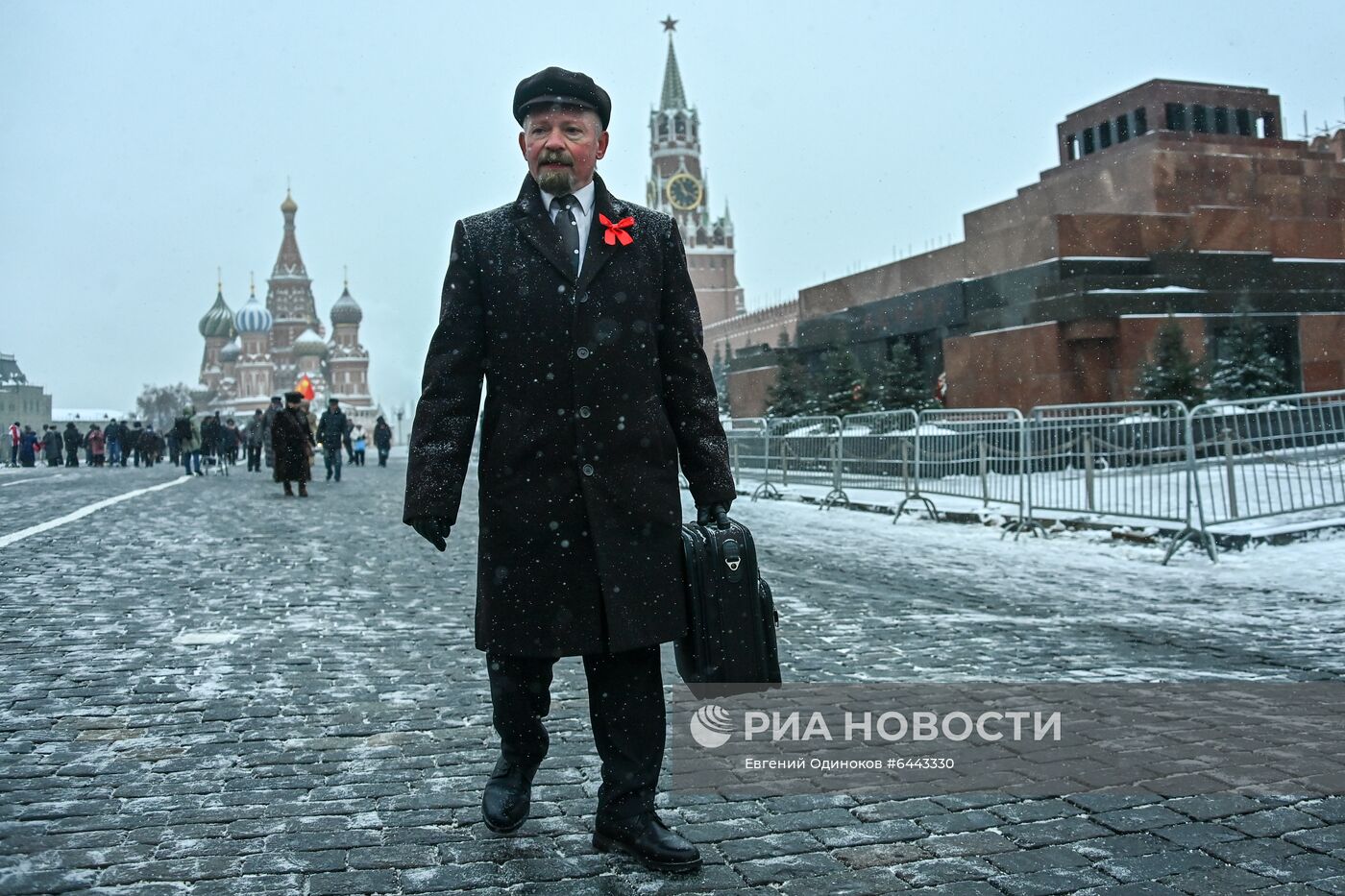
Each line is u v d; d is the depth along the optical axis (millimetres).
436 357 2822
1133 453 10266
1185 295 22406
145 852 2879
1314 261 24156
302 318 148250
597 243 2836
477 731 4078
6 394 124688
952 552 10094
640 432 2795
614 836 2814
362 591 7648
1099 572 8672
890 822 3098
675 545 2828
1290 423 10008
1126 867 2748
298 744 3900
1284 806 3197
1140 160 24969
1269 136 27688
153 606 6906
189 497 17859
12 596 7203
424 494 2699
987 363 23719
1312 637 5957
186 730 4086
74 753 3781
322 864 2795
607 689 2854
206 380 157625
